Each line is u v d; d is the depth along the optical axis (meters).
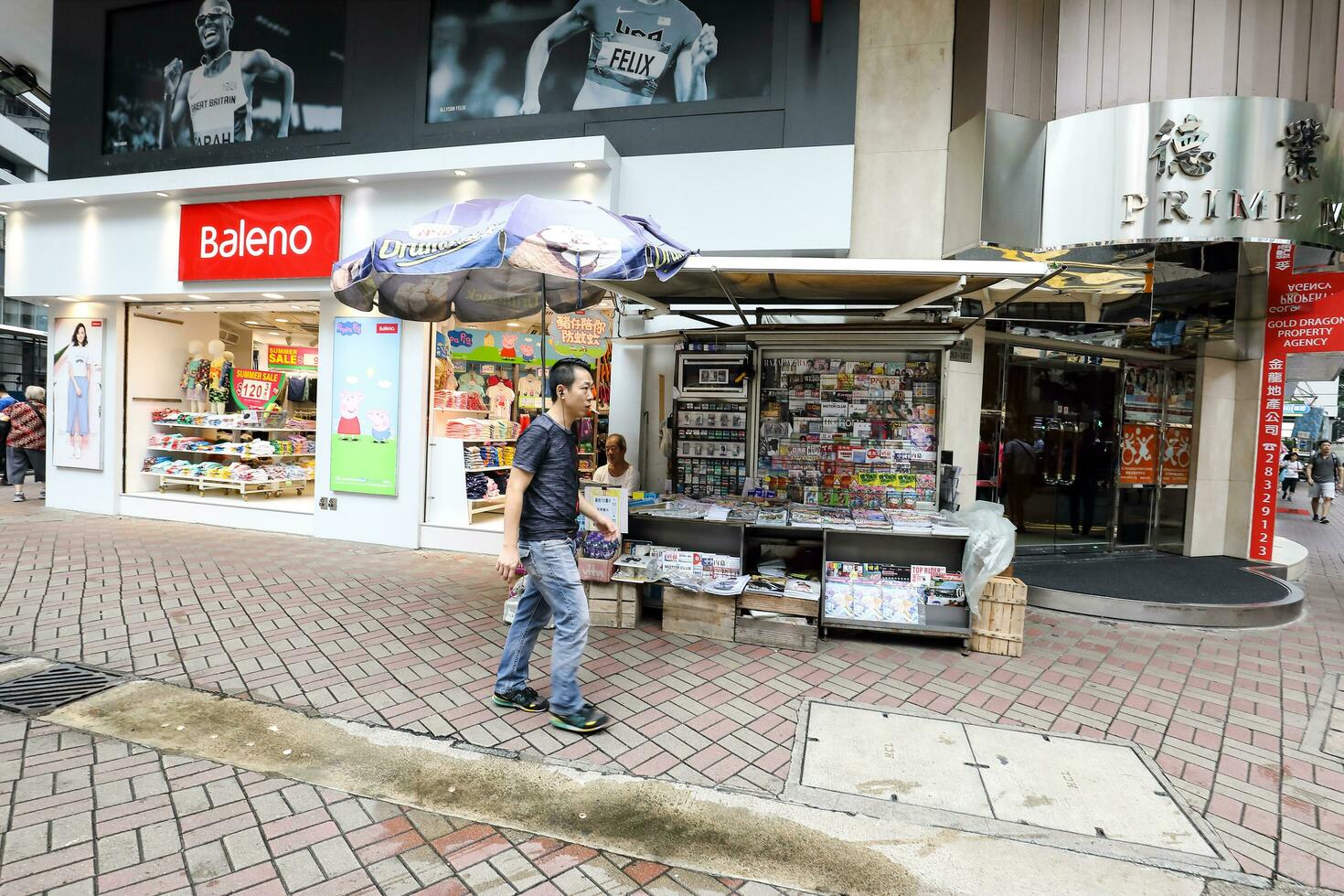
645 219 3.98
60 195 7.55
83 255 7.83
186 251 7.34
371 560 6.48
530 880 2.18
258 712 3.28
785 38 6.24
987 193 5.72
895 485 5.40
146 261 7.60
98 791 2.58
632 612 4.70
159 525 7.85
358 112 7.27
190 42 7.98
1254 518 7.63
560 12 6.81
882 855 2.35
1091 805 2.69
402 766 2.83
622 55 6.68
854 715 3.42
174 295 7.66
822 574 4.55
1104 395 7.62
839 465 5.51
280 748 2.95
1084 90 5.85
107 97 8.28
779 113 6.24
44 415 9.62
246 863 2.20
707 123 6.38
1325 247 5.66
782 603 4.41
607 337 6.25
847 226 5.99
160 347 8.84
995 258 5.79
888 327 4.87
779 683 3.82
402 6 7.12
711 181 6.19
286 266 6.99
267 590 5.33
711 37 6.48
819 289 4.64
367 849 2.29
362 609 4.93
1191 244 5.96
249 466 8.70
